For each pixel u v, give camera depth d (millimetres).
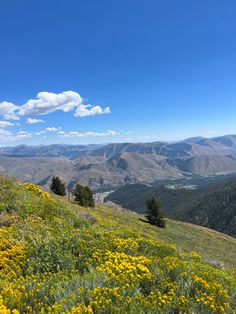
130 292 7391
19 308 6645
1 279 8414
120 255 10172
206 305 7652
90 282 7707
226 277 10711
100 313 6449
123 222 48969
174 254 13164
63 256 10008
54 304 6543
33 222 14422
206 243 60156
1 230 12391
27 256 10305
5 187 19391
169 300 7391
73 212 19906
